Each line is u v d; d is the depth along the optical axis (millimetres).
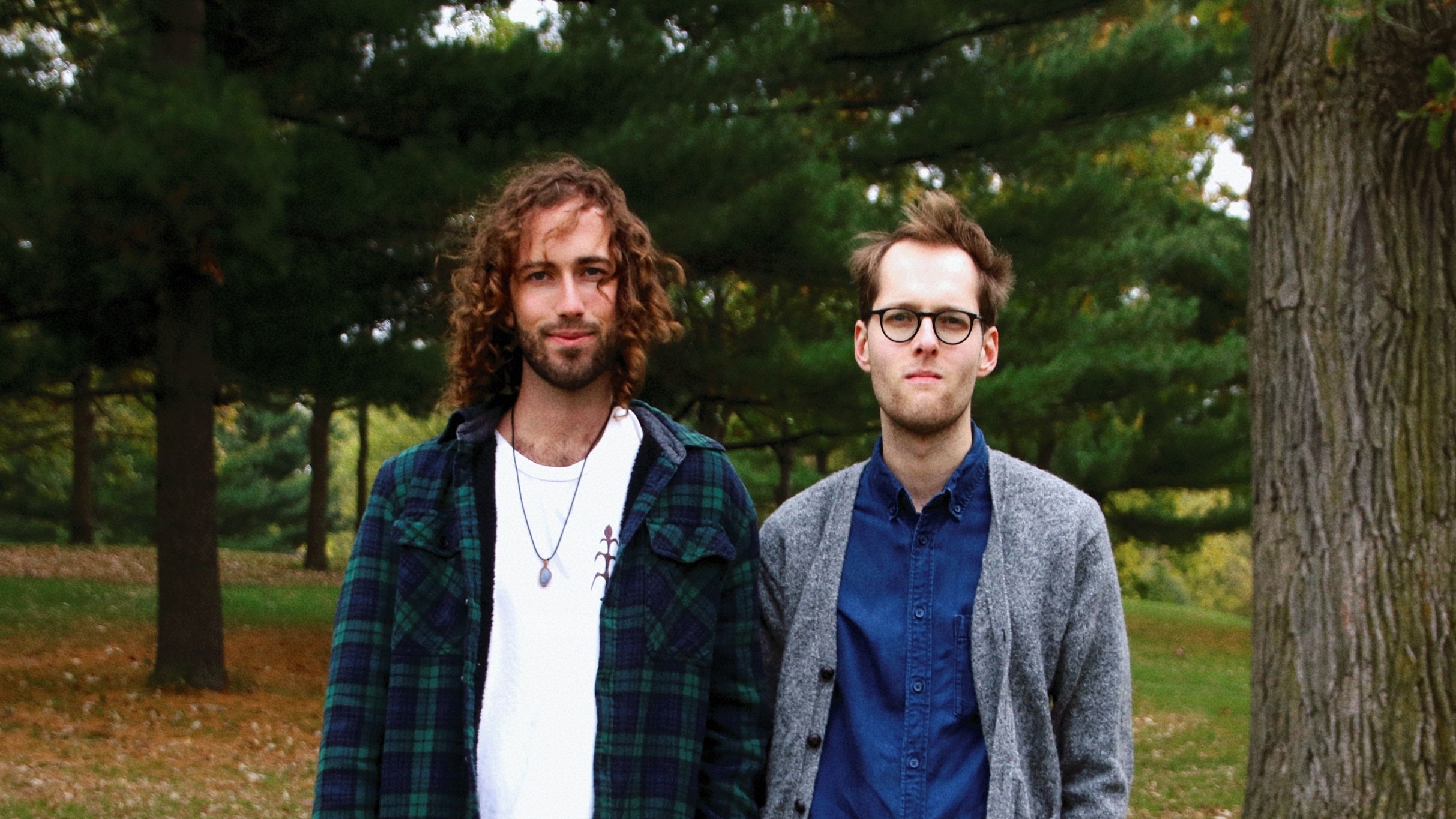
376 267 9422
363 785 1890
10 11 8773
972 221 2146
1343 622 3611
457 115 9102
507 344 2115
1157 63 10797
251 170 6801
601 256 2014
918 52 11273
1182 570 24906
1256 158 3945
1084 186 10750
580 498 1994
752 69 9656
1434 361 3600
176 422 9438
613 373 2082
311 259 8859
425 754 1901
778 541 2188
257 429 35531
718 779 2025
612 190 2090
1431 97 3557
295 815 6266
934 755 1976
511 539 1974
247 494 34312
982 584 2029
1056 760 1999
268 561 23016
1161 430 16734
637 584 1986
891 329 2080
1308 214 3748
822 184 8836
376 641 1945
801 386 10023
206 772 7102
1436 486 3570
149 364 11328
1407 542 3568
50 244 8148
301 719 8852
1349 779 3568
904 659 2023
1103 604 2039
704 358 10125
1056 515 2062
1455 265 3627
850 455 17219
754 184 8945
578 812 1896
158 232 7223
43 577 17250
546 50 9086
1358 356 3646
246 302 9438
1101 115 11242
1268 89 3881
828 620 2072
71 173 6543
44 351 10180
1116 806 1977
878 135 10930
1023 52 12000
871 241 2227
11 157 6855
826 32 11156
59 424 25344
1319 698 3637
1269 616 3791
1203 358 13531
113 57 8062
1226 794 7285
